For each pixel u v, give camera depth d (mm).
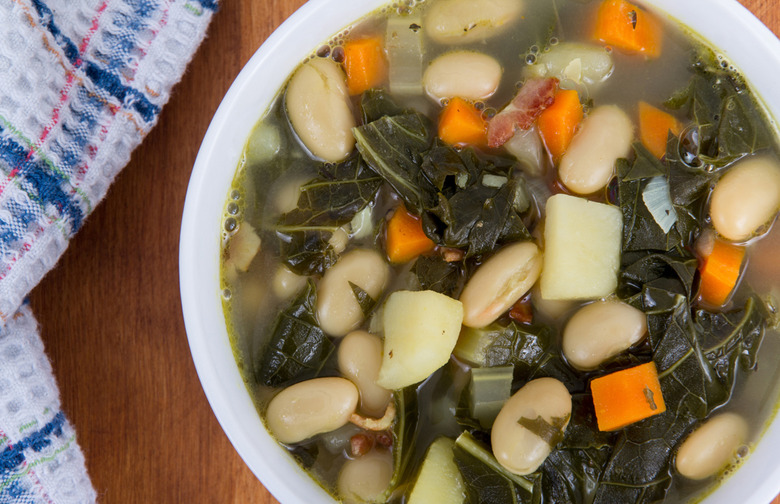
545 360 328
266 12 368
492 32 345
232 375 332
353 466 328
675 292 324
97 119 349
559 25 344
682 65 339
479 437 325
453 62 341
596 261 327
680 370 323
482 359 328
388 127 338
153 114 357
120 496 364
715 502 321
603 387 322
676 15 338
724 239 331
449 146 338
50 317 366
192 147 368
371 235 338
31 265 344
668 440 323
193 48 360
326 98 338
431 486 324
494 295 323
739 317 327
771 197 327
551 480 324
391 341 326
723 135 332
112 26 351
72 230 351
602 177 332
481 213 329
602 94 342
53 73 343
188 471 364
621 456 322
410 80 344
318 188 340
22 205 340
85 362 366
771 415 324
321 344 335
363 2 340
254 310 338
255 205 341
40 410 345
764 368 327
